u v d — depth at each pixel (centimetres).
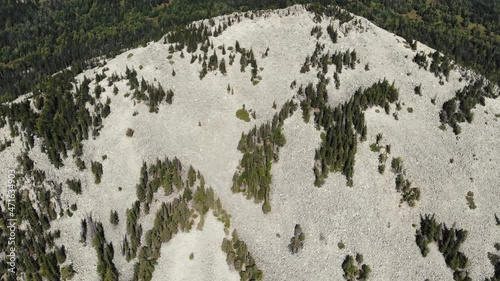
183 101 12169
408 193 10462
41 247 9219
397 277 9338
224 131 11656
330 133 11050
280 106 12094
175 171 10500
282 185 10656
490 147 11500
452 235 9588
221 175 10788
